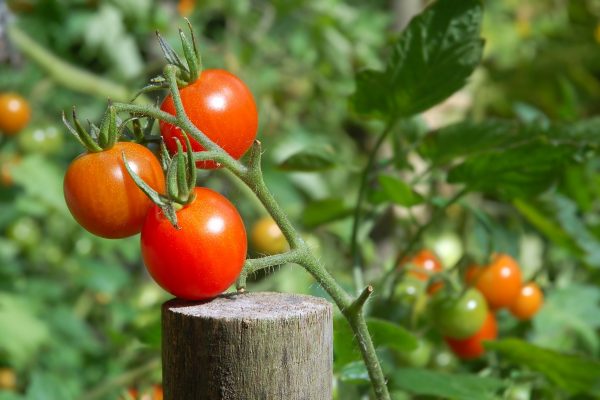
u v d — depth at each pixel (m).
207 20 1.37
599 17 1.50
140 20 1.21
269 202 0.59
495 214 1.10
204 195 0.58
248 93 0.60
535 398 0.80
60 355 1.14
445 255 0.97
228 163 0.58
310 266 0.59
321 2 1.28
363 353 0.60
